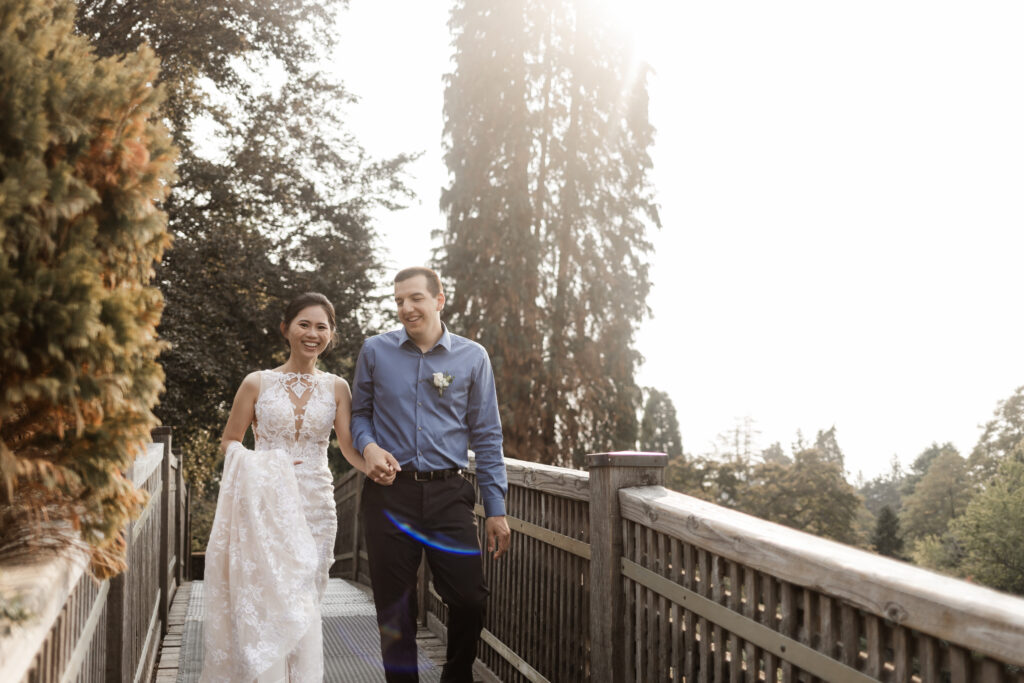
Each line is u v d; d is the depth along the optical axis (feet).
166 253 46.11
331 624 17.81
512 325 62.54
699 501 8.05
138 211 5.22
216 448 61.16
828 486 182.09
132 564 10.89
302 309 10.72
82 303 4.42
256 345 53.06
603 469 9.17
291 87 55.21
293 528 9.58
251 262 50.39
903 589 4.68
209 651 9.35
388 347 10.71
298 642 9.44
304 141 56.13
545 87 68.59
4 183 4.24
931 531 196.13
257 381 10.54
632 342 66.59
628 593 8.82
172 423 47.96
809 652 5.61
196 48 47.85
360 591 24.76
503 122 66.23
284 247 55.26
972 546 150.41
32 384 4.34
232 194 52.42
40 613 3.81
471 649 10.39
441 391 10.44
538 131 68.08
